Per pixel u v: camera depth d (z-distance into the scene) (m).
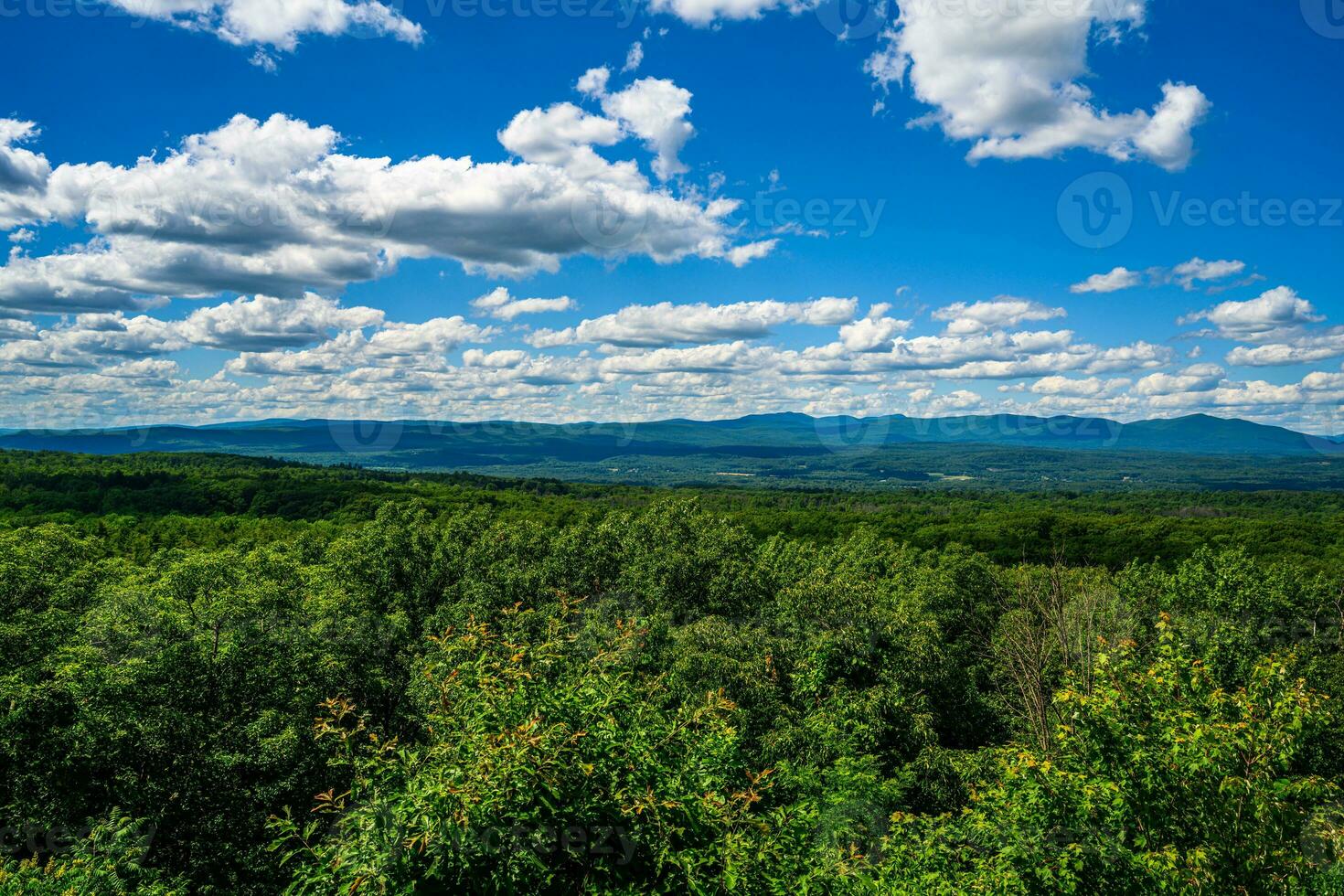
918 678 21.84
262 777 17.55
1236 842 6.96
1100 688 8.16
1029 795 7.93
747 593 28.61
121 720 15.85
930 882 8.53
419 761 7.19
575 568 30.58
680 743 8.23
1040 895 7.50
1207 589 31.55
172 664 17.12
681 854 7.00
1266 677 7.59
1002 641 25.95
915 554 51.56
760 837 8.02
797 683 21.48
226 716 17.80
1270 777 7.11
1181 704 7.80
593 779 6.95
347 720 20.56
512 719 6.98
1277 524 61.41
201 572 20.27
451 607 25.80
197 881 16.44
